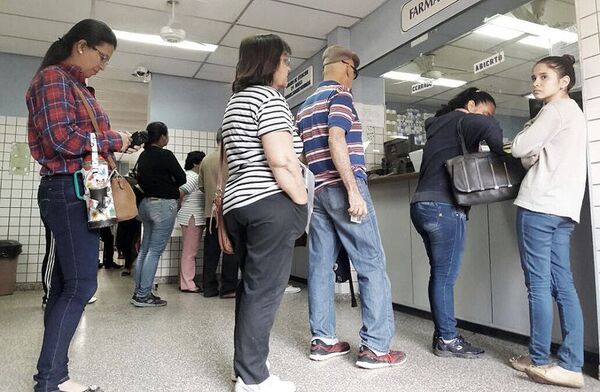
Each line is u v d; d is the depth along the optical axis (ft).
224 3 11.75
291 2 11.75
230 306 11.04
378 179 10.03
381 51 11.87
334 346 6.57
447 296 6.55
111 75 17.26
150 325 8.80
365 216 6.15
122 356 6.66
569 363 5.30
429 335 7.84
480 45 14.14
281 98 4.88
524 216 5.60
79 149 4.63
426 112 19.65
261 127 4.63
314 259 6.68
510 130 18.66
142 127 27.02
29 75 14.99
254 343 4.76
